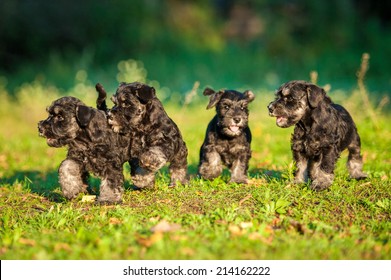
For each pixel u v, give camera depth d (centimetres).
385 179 1271
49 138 1099
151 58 4191
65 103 1103
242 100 1223
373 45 4659
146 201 1127
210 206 1079
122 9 4672
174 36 4734
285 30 4947
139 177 1177
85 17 4503
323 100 1183
